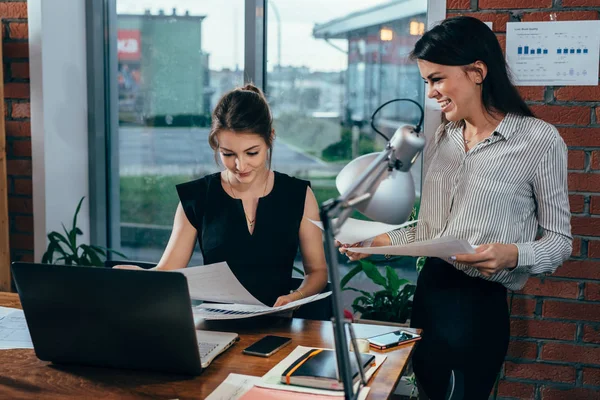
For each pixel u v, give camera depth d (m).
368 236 1.41
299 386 1.29
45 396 1.28
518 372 2.65
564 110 2.50
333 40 3.01
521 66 2.51
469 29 1.75
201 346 1.49
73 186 3.24
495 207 1.79
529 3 2.47
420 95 2.93
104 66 3.29
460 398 1.26
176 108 3.26
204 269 1.54
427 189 1.97
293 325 1.69
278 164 3.13
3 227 2.97
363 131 3.03
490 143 1.81
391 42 2.94
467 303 1.82
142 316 1.33
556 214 1.77
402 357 1.46
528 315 2.61
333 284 0.89
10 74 3.06
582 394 2.60
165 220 3.36
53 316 1.39
